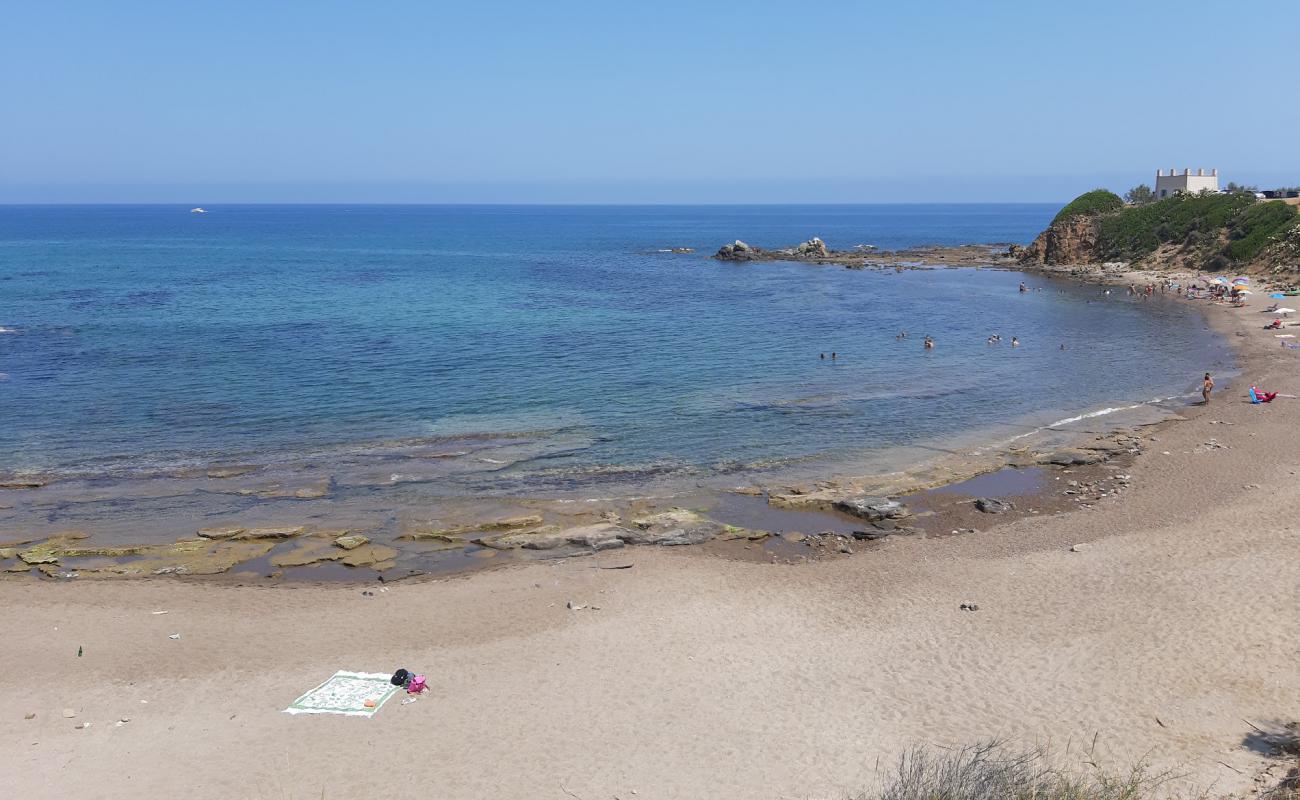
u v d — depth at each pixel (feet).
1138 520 91.61
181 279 320.29
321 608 74.95
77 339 188.75
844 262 408.67
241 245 545.44
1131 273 325.83
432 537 90.12
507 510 97.40
